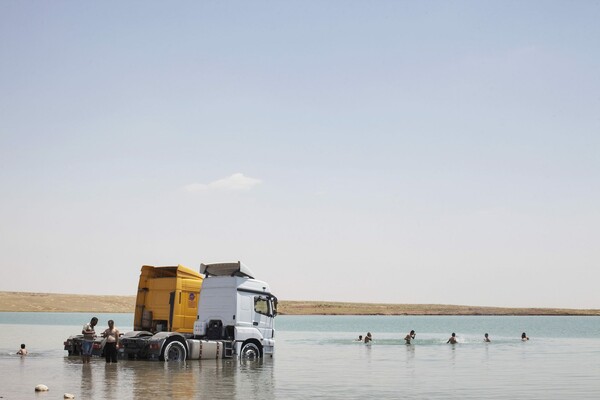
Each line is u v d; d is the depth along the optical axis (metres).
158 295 32.72
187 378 22.80
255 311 31.33
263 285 31.83
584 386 22.47
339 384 22.50
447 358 36.84
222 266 31.38
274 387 20.98
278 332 90.44
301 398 18.50
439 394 20.02
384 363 32.78
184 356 29.05
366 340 55.09
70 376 23.17
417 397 19.22
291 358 36.16
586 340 63.75
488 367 30.59
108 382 21.39
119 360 29.36
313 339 65.06
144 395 18.34
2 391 19.16
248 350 30.94
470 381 23.95
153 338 28.64
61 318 148.50
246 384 21.45
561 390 21.25
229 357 30.25
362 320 193.25
